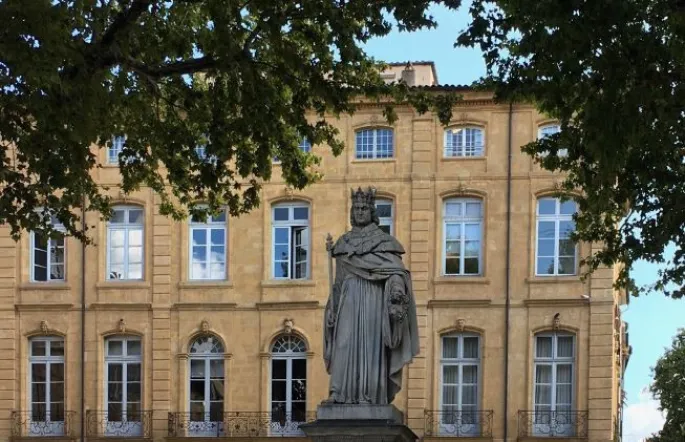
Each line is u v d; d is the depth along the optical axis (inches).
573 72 783.1
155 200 1898.4
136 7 876.0
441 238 1843.0
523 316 1809.8
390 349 649.0
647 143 874.1
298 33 1002.1
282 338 1868.8
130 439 1850.4
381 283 651.5
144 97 1043.9
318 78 964.0
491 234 1828.2
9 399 1889.8
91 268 1902.1
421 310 1827.0
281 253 1879.9
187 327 1879.9
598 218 1062.4
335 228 1862.7
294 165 1083.3
